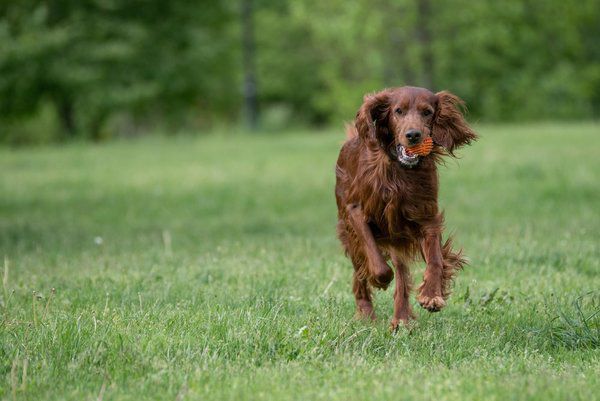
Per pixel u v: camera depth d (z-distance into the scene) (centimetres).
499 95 4372
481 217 1344
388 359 588
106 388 521
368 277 689
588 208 1387
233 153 2645
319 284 833
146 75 4091
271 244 1080
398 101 672
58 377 539
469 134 693
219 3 4281
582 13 4200
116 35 4000
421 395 501
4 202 1700
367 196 682
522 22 4128
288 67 5453
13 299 754
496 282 837
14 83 3884
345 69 4650
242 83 4756
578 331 646
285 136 3431
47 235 1240
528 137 2584
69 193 1831
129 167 2345
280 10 5259
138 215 1524
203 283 838
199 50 4122
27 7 3931
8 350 584
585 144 2286
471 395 501
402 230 682
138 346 585
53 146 3397
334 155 2428
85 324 642
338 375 547
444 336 648
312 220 1399
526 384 509
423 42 3922
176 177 2067
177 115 4606
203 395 507
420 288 657
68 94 4034
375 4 3859
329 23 3912
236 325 640
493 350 622
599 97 4838
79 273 891
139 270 906
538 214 1351
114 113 4294
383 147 680
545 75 4338
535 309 720
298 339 611
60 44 3762
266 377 540
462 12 3869
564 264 905
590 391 504
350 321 675
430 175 671
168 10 4147
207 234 1245
